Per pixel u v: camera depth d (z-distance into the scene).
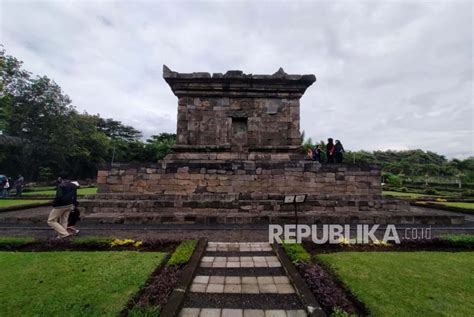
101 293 4.21
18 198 18.92
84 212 11.08
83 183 39.16
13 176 33.59
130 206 11.17
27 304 3.91
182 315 3.84
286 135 14.70
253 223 10.17
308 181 12.50
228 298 4.33
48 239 6.80
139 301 3.88
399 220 10.38
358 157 60.06
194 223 10.19
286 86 14.63
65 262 5.47
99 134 45.38
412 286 4.53
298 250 6.09
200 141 14.41
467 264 5.54
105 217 10.16
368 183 12.58
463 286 4.55
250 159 14.17
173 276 4.70
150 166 12.31
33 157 34.25
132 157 53.66
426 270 5.20
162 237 7.79
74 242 6.61
